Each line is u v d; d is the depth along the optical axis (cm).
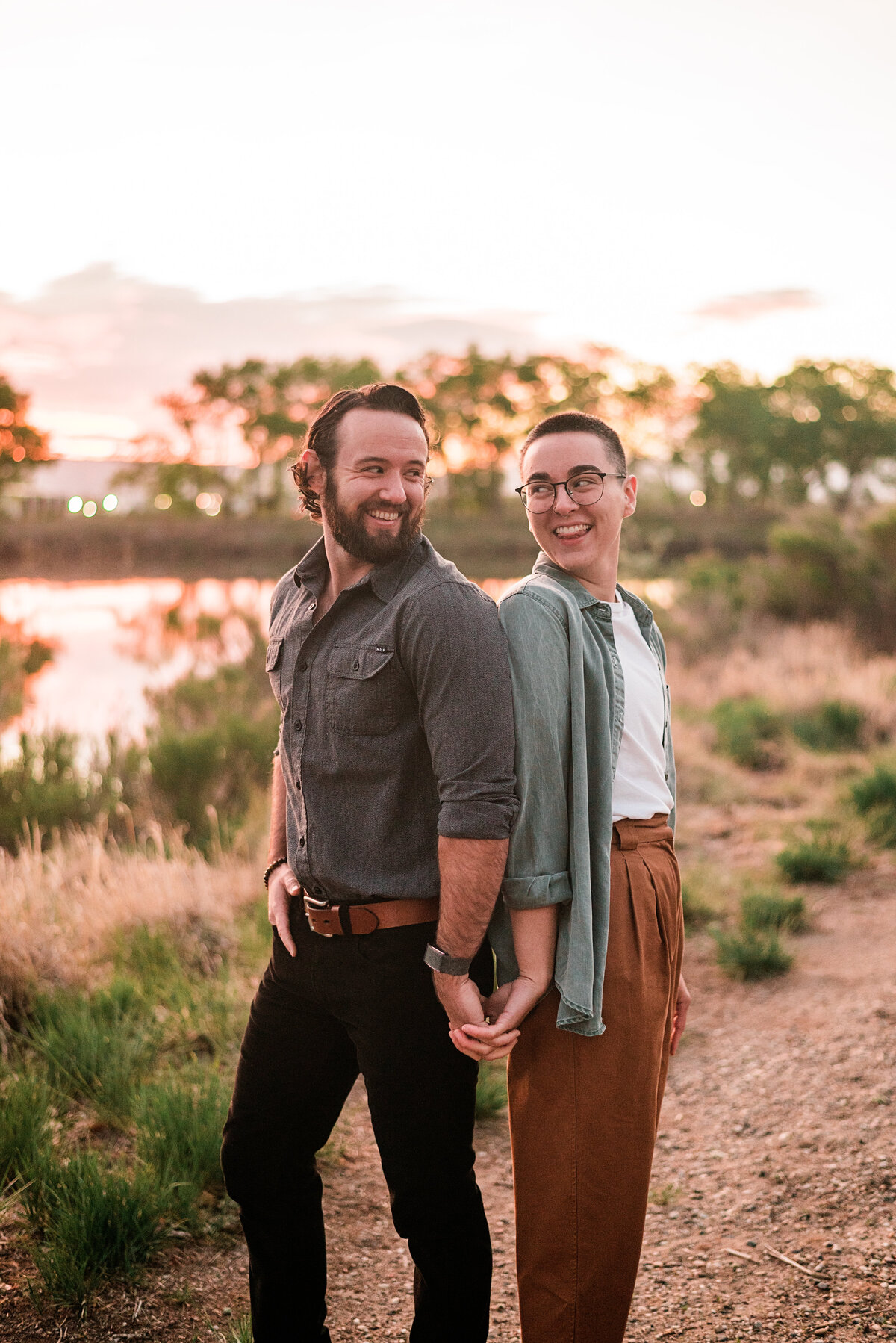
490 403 6250
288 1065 178
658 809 179
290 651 176
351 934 166
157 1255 227
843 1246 226
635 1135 165
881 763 680
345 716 164
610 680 172
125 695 1094
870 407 7375
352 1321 212
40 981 348
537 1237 166
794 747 800
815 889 507
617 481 183
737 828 629
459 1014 158
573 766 163
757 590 1346
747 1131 287
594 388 6806
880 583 1230
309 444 171
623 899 169
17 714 949
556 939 164
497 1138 294
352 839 166
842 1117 285
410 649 158
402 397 168
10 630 1703
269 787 660
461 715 154
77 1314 206
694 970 416
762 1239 234
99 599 2512
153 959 388
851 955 416
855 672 972
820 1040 338
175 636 1638
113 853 507
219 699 912
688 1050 347
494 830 153
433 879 165
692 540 5006
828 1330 199
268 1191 181
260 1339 183
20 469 6206
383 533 165
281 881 188
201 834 612
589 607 175
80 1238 217
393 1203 170
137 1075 304
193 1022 338
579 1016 159
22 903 393
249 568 4091
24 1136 252
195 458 6378
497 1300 220
